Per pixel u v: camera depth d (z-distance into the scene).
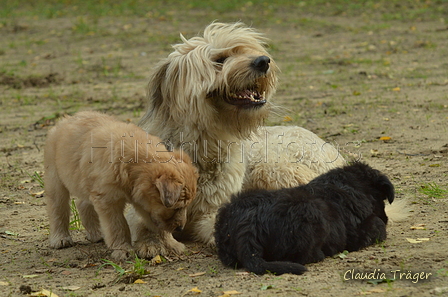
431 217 8.14
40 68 22.41
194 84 7.85
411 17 27.69
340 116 14.79
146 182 6.66
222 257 6.74
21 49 25.94
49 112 16.73
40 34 28.92
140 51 24.48
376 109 15.11
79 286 6.36
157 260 7.16
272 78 8.45
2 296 6.13
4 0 38.25
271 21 28.86
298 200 6.52
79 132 7.38
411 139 12.41
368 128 13.54
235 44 8.26
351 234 6.92
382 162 11.08
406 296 5.30
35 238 8.35
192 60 7.96
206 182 8.20
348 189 7.16
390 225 7.98
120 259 7.10
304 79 19.17
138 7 34.38
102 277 6.66
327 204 6.80
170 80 8.23
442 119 13.66
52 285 6.43
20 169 12.01
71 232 8.84
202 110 7.89
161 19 30.50
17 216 9.35
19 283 6.55
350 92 17.23
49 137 7.94
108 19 31.64
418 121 13.71
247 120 8.10
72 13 33.84
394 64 20.22
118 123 7.45
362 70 19.77
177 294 5.89
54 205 7.94
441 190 9.06
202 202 8.23
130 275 6.50
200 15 31.14
